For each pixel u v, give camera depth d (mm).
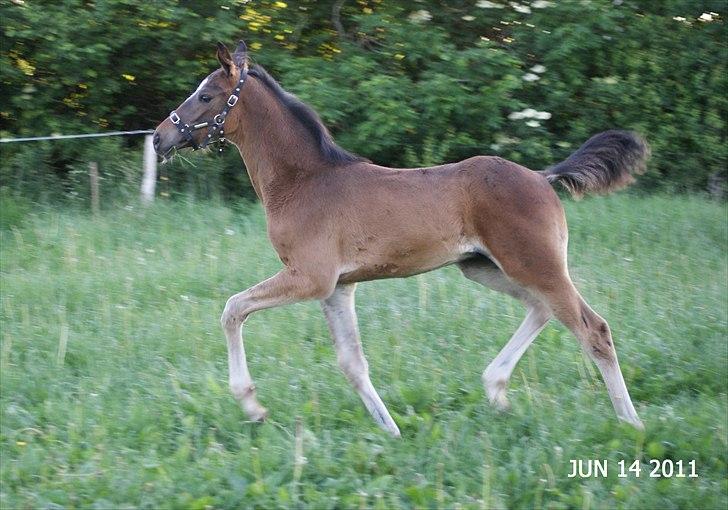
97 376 7766
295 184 7430
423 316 9312
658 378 8141
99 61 14688
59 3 14789
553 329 8961
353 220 7180
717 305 9781
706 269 11188
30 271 10422
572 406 7566
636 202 14156
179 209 13109
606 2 15609
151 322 8875
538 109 15969
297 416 7156
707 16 16734
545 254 7145
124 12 14961
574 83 15789
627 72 16344
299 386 7742
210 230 12070
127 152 14766
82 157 14680
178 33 14805
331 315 7496
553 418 7215
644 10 16516
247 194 15070
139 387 7605
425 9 16047
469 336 8852
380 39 15906
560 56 15336
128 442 6703
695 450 6910
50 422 6992
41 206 13320
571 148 16031
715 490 6344
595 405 7578
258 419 7133
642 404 7734
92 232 11734
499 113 15141
